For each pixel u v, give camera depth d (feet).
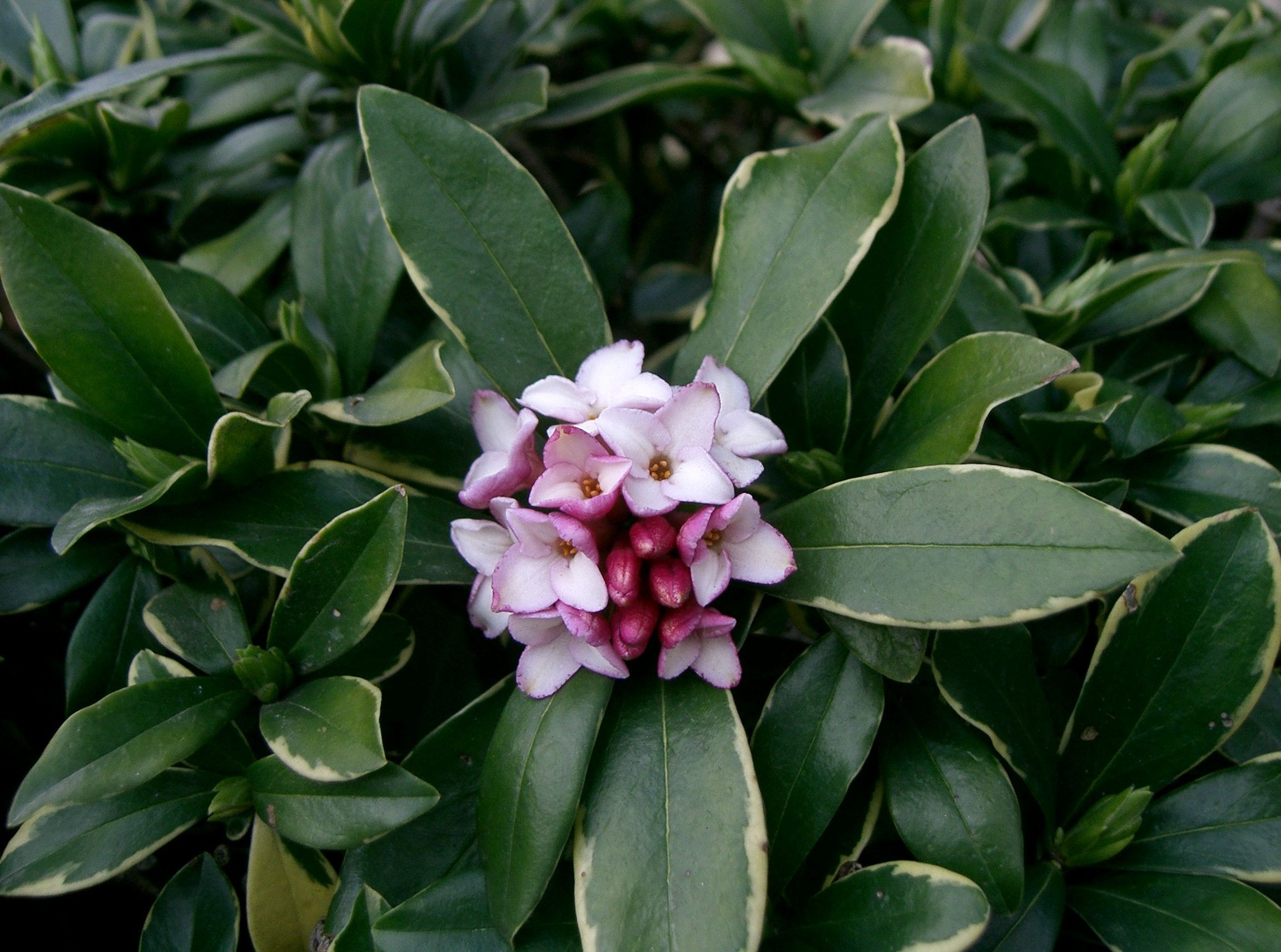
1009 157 0.84
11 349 0.88
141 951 0.65
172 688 0.63
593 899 0.58
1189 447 0.72
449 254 0.69
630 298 0.97
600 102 0.89
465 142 0.70
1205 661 0.65
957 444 0.63
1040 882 0.64
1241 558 0.64
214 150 0.87
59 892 0.62
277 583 0.74
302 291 0.80
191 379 0.68
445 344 0.74
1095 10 0.94
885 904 0.60
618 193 0.90
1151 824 0.66
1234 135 0.83
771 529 0.61
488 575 0.63
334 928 0.63
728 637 0.62
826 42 0.91
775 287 0.69
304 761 0.61
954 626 0.57
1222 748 0.68
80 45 0.90
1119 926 0.62
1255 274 0.77
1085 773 0.67
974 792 0.62
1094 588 0.55
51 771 0.59
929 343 0.78
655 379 0.64
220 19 1.05
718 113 1.14
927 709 0.66
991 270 0.80
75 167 0.85
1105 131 0.87
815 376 0.72
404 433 0.73
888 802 0.64
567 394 0.64
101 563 0.70
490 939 0.60
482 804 0.61
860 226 0.68
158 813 0.65
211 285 0.77
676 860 0.58
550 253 0.70
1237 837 0.64
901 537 0.60
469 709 0.67
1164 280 0.77
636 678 0.64
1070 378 0.73
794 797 0.62
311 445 0.76
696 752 0.60
